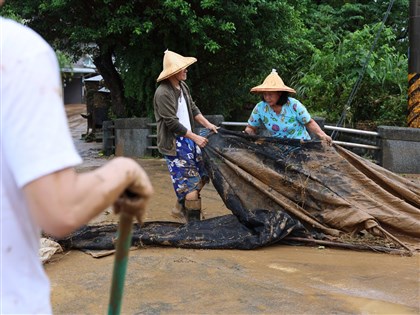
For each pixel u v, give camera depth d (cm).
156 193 668
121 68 1055
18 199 112
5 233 111
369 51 1048
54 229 104
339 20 1512
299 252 425
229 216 476
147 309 301
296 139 486
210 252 419
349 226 454
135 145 1043
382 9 1540
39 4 977
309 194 470
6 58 106
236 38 1025
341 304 308
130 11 930
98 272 369
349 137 996
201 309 302
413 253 423
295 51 1214
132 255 408
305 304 308
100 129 1430
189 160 494
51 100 106
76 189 104
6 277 111
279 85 479
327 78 1098
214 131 493
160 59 1016
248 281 349
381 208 459
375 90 1071
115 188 110
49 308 120
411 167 818
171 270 372
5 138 105
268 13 995
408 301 314
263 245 433
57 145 104
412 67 898
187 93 511
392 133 814
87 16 993
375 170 484
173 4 879
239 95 1198
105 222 499
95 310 302
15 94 104
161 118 486
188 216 498
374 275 365
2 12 733
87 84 1438
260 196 473
